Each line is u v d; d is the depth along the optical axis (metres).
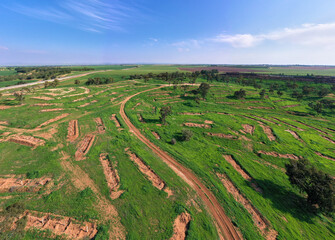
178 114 66.25
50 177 27.19
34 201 22.50
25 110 52.75
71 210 21.56
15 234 18.19
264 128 56.19
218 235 20.67
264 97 92.62
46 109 55.69
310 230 22.55
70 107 60.84
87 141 39.50
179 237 19.73
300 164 28.48
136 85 101.94
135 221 20.89
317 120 69.00
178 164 34.59
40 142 36.12
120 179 27.75
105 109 63.56
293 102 90.69
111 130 46.44
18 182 25.48
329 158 41.12
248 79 150.88
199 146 42.78
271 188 29.89
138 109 68.62
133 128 50.31
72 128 45.59
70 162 31.17
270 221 23.22
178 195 25.88
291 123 63.06
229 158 38.78
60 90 75.50
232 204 25.56
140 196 24.72
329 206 23.42
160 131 49.12
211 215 23.30
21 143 35.28
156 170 30.97
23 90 73.31
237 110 77.19
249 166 35.88
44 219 20.53
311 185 26.34
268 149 43.19
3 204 21.75
